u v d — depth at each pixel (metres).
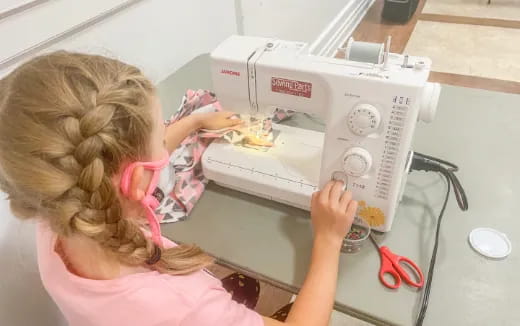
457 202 0.76
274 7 1.84
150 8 1.06
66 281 0.53
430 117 0.64
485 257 0.66
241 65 0.73
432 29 2.94
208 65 1.22
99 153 0.43
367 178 0.68
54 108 0.42
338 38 2.84
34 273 0.81
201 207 0.80
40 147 0.42
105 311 0.50
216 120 0.86
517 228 0.70
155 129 0.50
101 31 0.93
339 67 0.65
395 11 3.04
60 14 0.81
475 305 0.60
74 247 0.52
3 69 0.73
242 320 0.53
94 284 0.50
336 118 0.66
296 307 0.59
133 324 0.50
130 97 0.45
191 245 0.63
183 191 0.80
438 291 0.62
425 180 0.82
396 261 0.66
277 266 0.68
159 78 1.16
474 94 1.01
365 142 0.65
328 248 0.65
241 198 0.82
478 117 0.94
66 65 0.45
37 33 0.77
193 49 1.29
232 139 0.85
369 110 0.62
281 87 0.72
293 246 0.71
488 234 0.69
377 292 0.63
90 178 0.42
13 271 0.76
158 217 0.77
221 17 1.41
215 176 0.81
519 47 2.64
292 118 0.98
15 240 0.75
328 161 0.70
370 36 2.93
